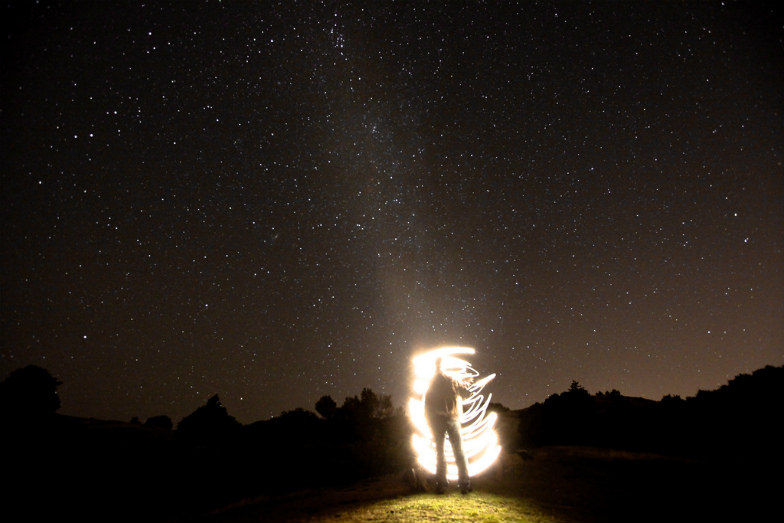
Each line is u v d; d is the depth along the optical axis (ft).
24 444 46.39
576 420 49.96
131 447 51.03
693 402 59.52
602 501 22.56
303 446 51.06
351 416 69.15
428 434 27.25
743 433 46.24
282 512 22.08
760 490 25.08
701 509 20.99
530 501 21.79
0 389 55.57
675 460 36.99
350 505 21.89
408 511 19.54
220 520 21.63
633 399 71.10
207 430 65.82
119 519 28.86
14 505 31.42
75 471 39.73
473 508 19.95
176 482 37.88
